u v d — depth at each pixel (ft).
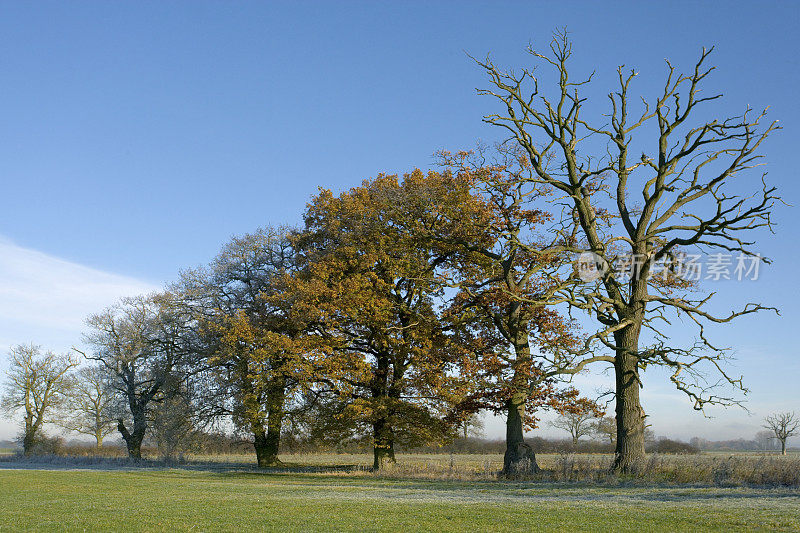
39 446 216.13
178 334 155.84
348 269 122.01
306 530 40.47
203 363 142.41
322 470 126.21
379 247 118.93
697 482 69.72
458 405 101.86
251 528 41.91
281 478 102.63
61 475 107.34
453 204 112.06
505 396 94.63
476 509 50.14
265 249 147.02
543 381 89.10
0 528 44.16
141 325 173.27
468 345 106.73
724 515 42.29
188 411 142.72
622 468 82.12
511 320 101.45
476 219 106.22
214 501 60.59
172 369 157.48
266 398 129.59
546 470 93.50
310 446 137.69
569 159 93.35
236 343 128.47
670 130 87.35
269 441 142.41
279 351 119.55
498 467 112.16
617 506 50.49
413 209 114.52
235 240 148.15
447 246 110.52
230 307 146.10
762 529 36.99
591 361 86.17
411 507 52.34
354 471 116.78
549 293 90.22
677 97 85.66
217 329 133.39
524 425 99.35
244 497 65.21
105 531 42.11
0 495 71.97
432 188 114.11
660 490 62.90
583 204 93.30
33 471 118.93
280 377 126.72
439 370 112.68
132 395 176.04
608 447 220.02
